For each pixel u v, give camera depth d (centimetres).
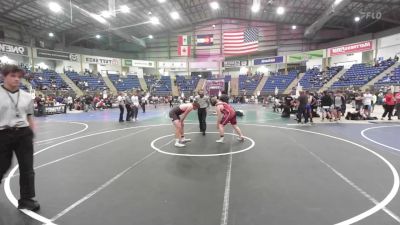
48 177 516
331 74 3362
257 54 4269
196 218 346
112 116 1884
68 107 2581
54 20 2903
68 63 3734
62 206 386
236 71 4550
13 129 355
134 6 2853
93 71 4072
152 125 1315
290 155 673
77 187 461
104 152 726
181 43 3938
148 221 340
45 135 1038
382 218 343
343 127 1166
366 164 589
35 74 2989
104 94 2923
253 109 2398
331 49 3344
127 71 4447
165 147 782
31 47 3025
